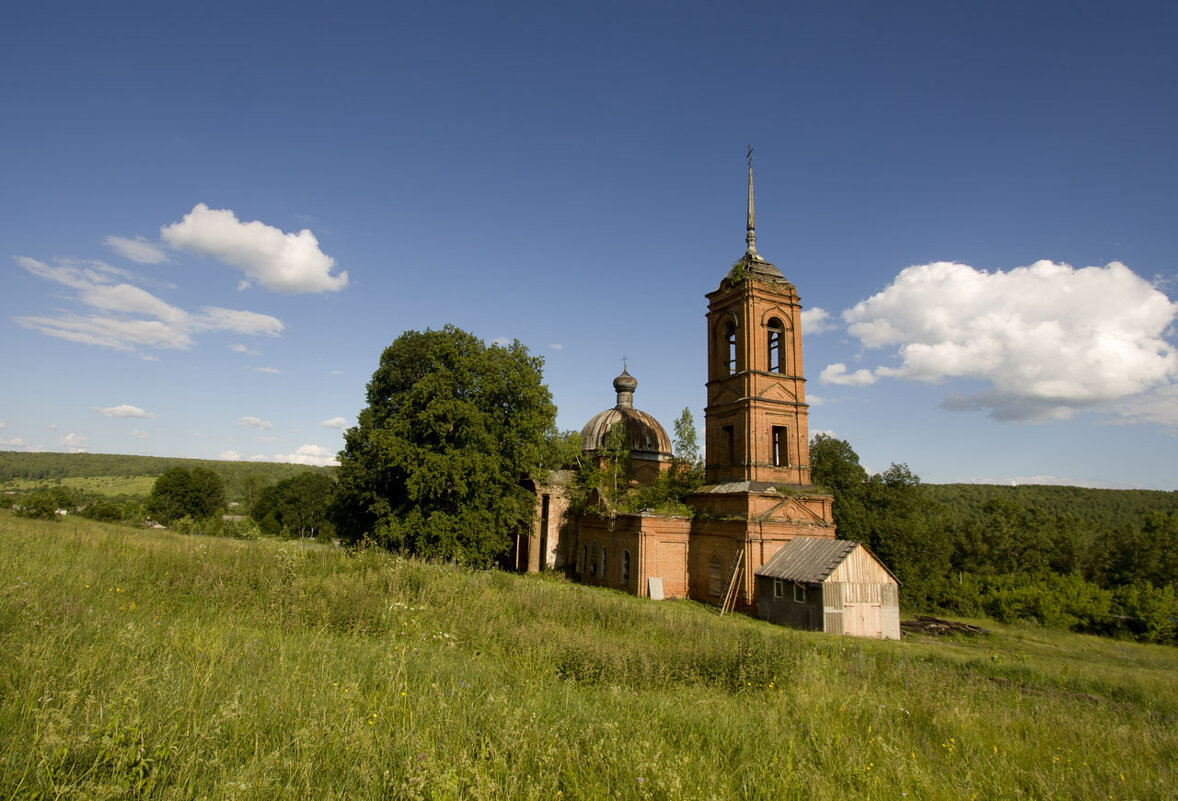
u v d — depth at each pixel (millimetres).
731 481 39625
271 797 4707
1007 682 18578
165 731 5258
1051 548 82938
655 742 7121
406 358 43500
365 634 11859
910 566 53625
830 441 58688
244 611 12352
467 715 7059
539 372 44188
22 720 5047
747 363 39406
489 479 40156
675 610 31312
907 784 6871
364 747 5602
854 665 15914
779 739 7895
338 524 46438
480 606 16562
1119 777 8289
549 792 5449
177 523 66250
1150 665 30969
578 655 11945
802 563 33094
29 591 9172
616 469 47531
